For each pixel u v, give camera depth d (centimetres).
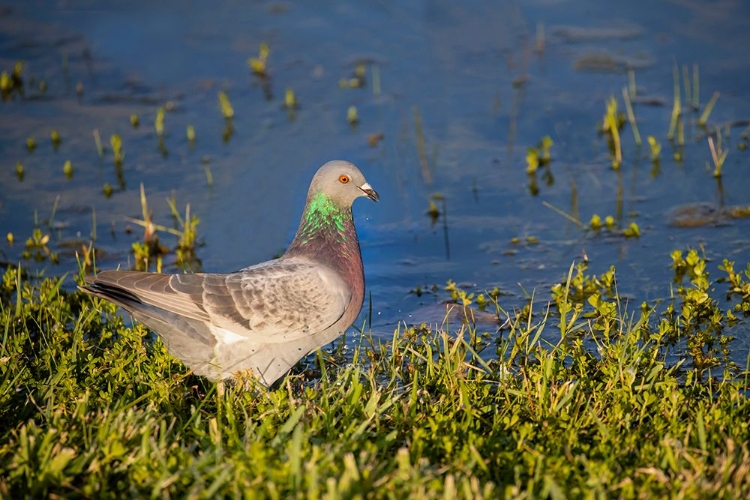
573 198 1480
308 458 707
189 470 693
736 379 947
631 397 832
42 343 1045
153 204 1511
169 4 2308
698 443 757
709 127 1650
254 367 936
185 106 1842
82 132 1755
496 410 823
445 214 1464
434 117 1756
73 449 723
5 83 1894
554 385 880
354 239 998
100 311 1121
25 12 2266
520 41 2034
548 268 1283
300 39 2109
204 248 1383
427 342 1025
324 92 1872
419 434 746
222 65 2009
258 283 918
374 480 673
